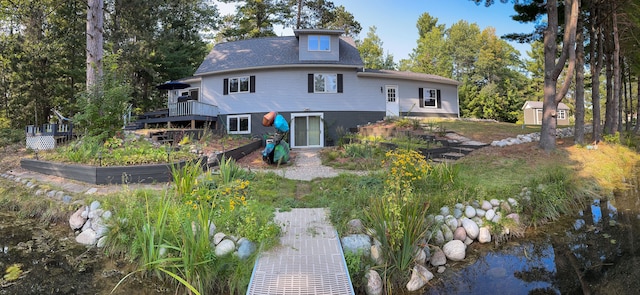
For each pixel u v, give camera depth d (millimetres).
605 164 9703
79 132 11281
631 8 12648
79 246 5254
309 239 4660
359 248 4508
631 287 4215
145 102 26344
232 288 3986
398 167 6473
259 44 21219
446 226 5453
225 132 18188
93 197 6242
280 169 10305
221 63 19969
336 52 19109
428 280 4461
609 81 15234
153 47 24031
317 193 7047
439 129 14141
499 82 41094
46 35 20453
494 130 14805
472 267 4883
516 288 4316
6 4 19406
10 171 9453
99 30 11711
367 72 18953
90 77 11547
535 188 6816
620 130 17641
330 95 18562
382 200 4777
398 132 13805
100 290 4121
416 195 5633
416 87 20750
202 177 7516
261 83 18516
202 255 4094
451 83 21906
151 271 4340
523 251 5332
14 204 6797
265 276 3709
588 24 14430
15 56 18344
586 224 6254
